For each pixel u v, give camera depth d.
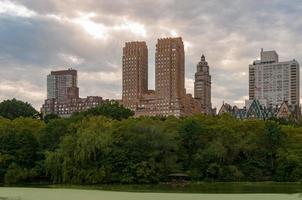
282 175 137.88
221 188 110.25
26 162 132.50
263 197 83.31
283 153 141.12
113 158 128.62
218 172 136.00
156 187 114.25
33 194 89.38
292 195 87.19
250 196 85.25
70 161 124.94
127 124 140.88
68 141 127.25
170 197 83.62
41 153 133.25
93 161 127.69
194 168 138.38
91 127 133.50
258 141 148.50
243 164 143.38
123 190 102.50
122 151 130.12
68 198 82.12
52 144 137.38
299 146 147.50
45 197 83.94
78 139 126.38
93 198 82.00
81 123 138.62
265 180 138.62
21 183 126.69
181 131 144.25
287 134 152.50
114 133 136.38
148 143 132.00
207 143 143.62
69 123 143.38
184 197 83.50
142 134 133.00
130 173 127.56
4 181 127.94
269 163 143.50
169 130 145.88
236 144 143.62
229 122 156.25
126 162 128.62
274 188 109.56
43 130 141.12
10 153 131.75
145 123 138.88
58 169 125.38
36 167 129.12
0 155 129.38
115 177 126.75
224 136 144.75
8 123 145.75
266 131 147.88
